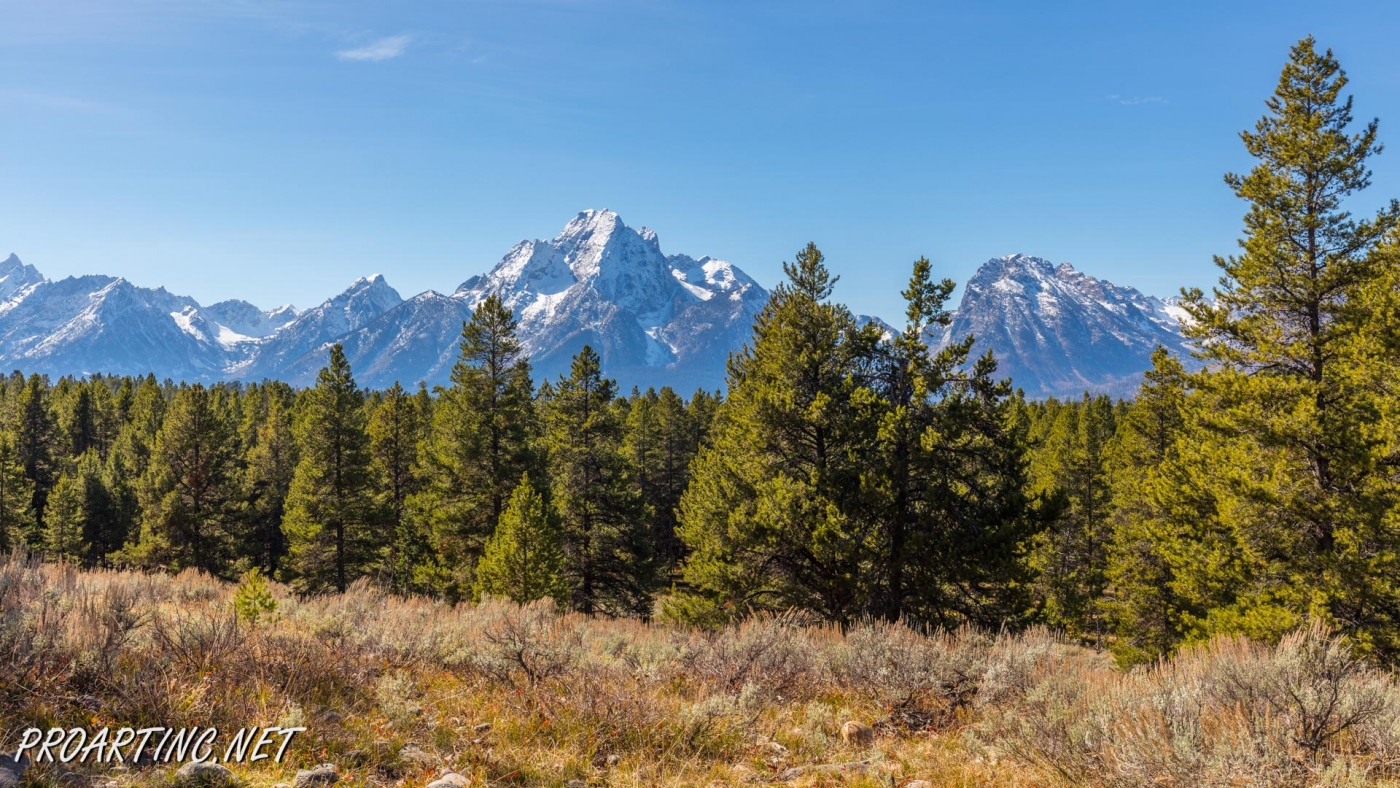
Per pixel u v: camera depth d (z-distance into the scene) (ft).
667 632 39.32
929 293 61.57
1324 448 52.34
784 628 32.76
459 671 24.95
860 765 18.80
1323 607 47.73
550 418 123.65
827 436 60.54
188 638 20.39
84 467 181.78
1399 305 50.57
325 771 14.94
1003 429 57.52
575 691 21.86
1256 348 60.08
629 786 16.70
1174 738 15.35
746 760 19.21
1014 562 54.39
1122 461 121.80
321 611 32.40
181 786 13.65
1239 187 62.54
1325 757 15.34
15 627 17.48
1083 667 27.71
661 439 205.36
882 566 55.98
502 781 16.31
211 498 149.18
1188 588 65.05
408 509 136.26
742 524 57.52
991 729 20.76
